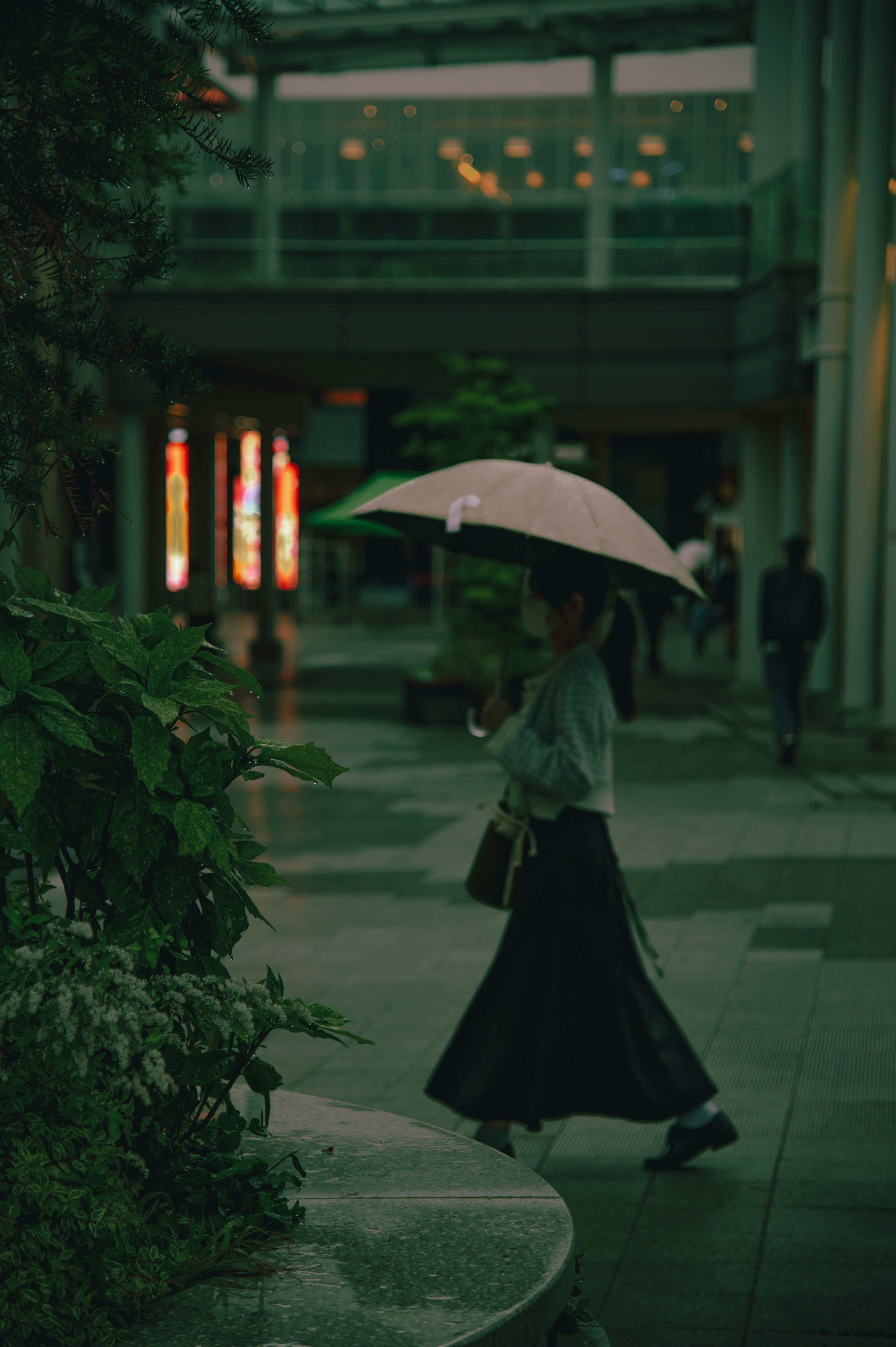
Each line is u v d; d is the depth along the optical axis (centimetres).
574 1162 588
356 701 2564
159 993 305
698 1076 554
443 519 539
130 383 2773
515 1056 536
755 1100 647
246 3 313
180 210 2756
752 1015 775
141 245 327
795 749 1798
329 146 3428
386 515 627
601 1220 524
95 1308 256
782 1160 579
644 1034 549
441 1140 362
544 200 2730
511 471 555
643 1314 448
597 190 2720
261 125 3341
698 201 2700
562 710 539
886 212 2000
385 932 977
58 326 324
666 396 2736
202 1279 277
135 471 2872
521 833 543
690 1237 507
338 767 338
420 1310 264
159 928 321
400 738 2091
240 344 2759
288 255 2758
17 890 337
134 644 326
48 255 324
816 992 818
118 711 332
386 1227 303
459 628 2377
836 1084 666
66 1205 261
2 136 308
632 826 1387
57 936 301
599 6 3108
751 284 2589
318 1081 680
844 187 2175
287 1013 318
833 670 2336
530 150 3409
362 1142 361
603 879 539
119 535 2878
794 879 1135
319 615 5678
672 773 1747
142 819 315
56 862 320
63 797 324
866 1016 771
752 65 3231
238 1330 255
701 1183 559
